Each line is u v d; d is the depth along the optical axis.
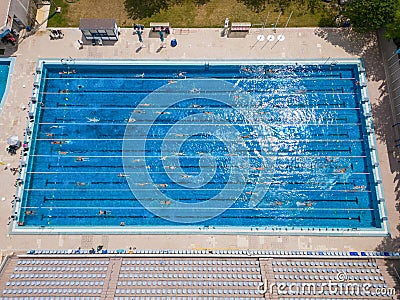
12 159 24.78
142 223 23.86
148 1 28.45
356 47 26.98
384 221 23.12
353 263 19.92
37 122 25.91
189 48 27.22
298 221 23.81
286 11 28.02
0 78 27.16
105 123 26.06
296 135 25.66
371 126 25.08
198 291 18.19
